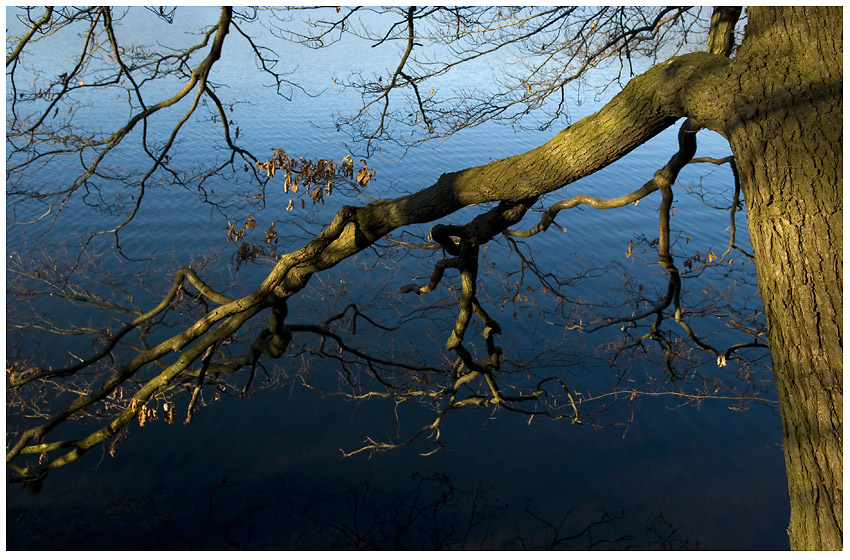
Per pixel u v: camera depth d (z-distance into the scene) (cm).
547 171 315
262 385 1048
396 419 993
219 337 470
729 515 834
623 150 296
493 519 829
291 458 922
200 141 1794
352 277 1244
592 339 1124
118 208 704
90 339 1052
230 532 797
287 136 1830
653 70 288
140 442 933
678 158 386
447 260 458
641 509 845
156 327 1110
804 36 248
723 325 1134
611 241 1402
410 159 1677
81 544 765
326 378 1061
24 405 866
